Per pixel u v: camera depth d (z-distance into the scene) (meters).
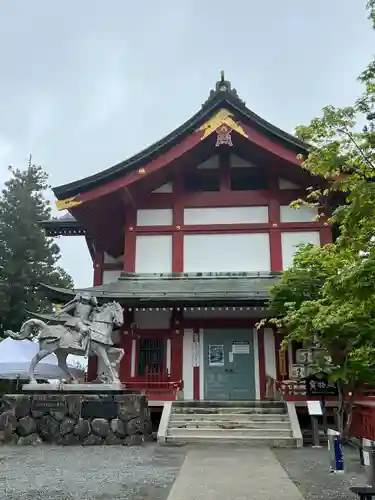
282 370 20.33
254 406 17.58
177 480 9.18
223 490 8.25
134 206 23.12
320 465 10.90
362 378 14.01
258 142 21.80
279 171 22.95
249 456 12.31
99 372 21.22
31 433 15.11
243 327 21.00
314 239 21.98
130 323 21.09
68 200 21.88
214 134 22.53
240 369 20.61
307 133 9.07
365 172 8.64
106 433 14.90
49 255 42.28
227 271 22.03
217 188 23.61
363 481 9.03
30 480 9.32
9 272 38.84
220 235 22.53
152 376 20.27
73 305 17.05
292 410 16.73
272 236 22.17
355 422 16.41
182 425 16.16
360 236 7.95
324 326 11.92
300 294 15.20
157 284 21.33
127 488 8.55
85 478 9.50
